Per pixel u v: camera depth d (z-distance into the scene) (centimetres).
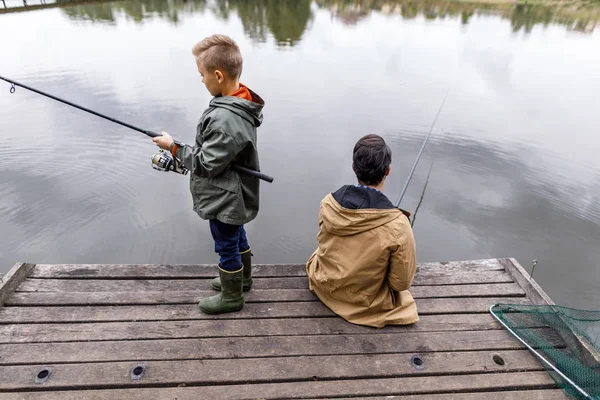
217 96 163
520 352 180
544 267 380
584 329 189
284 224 430
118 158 553
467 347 181
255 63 1144
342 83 980
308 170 542
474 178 539
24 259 364
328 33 1736
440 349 180
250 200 172
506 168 568
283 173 534
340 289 189
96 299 196
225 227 171
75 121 662
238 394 154
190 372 162
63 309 190
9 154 548
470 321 197
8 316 183
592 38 1606
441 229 433
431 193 500
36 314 186
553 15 2052
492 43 1538
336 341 181
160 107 734
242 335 181
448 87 977
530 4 2230
